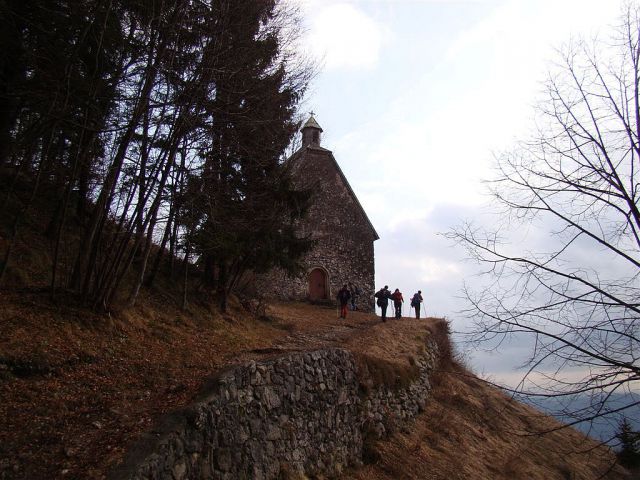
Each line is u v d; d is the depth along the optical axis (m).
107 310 9.27
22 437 5.25
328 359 10.34
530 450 14.60
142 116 9.11
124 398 6.73
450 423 14.05
